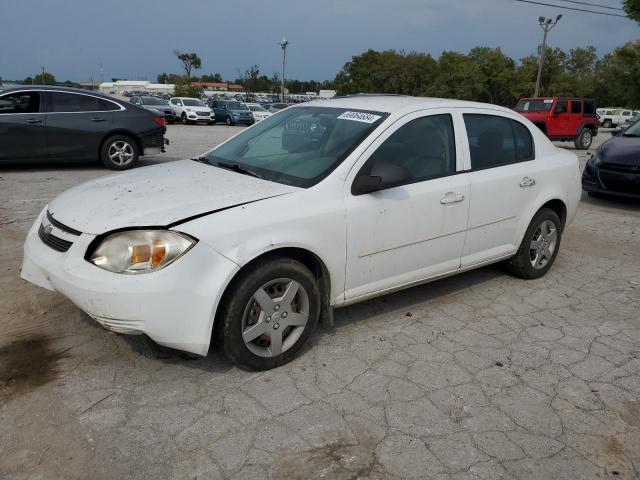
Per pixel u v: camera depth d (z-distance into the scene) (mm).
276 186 3438
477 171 4277
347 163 3559
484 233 4395
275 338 3291
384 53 73250
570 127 20438
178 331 2936
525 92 65188
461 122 4258
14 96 9781
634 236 6945
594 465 2639
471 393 3186
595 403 3139
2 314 3904
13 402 2918
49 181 9203
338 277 3523
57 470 2459
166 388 3100
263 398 3045
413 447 2701
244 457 2586
